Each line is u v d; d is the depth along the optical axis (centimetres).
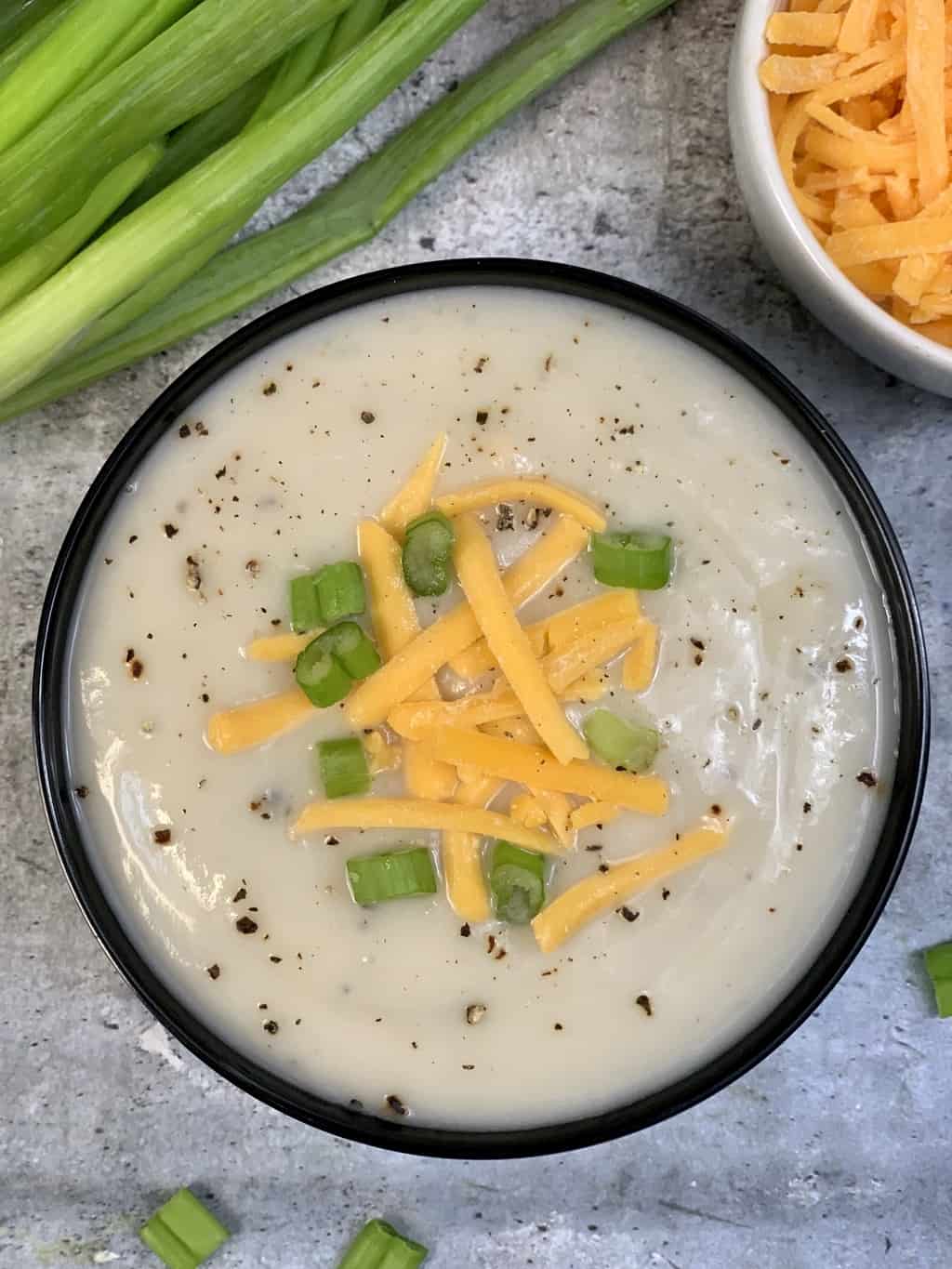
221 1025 25
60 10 24
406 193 27
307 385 25
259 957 25
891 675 24
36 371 25
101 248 24
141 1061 29
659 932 24
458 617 24
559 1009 24
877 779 24
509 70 26
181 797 25
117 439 29
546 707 23
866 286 25
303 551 25
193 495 25
